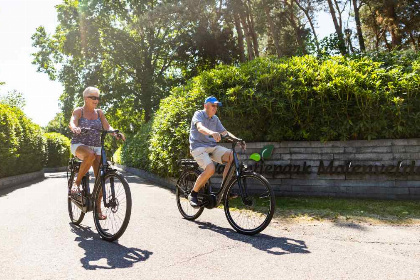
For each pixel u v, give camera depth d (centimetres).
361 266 343
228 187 516
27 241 439
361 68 752
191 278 317
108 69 3116
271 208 458
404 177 684
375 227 487
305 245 414
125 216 418
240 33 2623
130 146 2111
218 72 829
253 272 330
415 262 352
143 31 2692
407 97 689
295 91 740
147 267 346
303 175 745
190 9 2420
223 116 789
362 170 703
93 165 494
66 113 3036
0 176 1224
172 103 956
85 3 2872
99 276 323
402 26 2686
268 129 760
